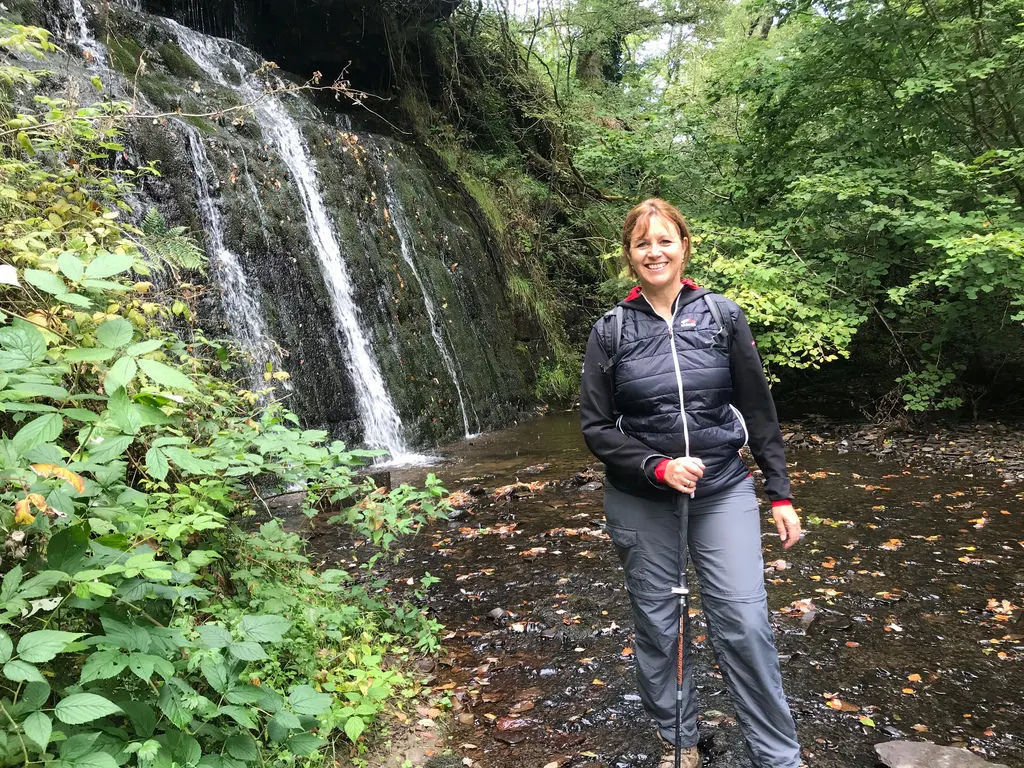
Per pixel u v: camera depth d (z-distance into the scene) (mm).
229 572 2625
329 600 2949
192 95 7484
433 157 12000
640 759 2279
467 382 9914
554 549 4359
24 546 1659
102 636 1548
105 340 1639
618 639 3154
